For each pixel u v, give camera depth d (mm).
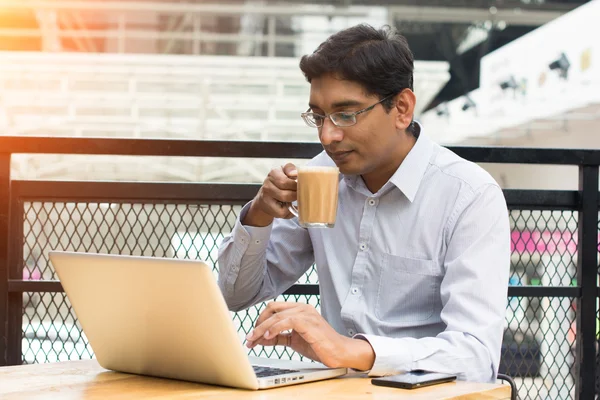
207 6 14070
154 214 2090
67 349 2053
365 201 1710
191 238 2096
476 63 16578
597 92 8945
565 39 9648
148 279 1180
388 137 1593
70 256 1271
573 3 14117
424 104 12680
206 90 12625
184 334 1193
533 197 2098
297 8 14094
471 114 13258
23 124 12594
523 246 2109
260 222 1732
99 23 15000
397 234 1669
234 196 2080
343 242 1755
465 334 1453
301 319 1275
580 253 2086
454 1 14039
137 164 9805
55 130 12680
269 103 12625
